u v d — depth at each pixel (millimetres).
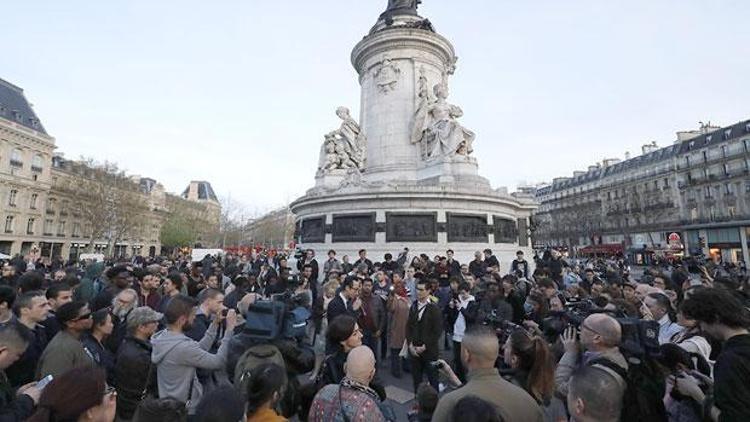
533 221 22016
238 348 3961
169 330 4125
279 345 3688
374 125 22469
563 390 3777
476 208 18016
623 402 2820
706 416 2811
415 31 22047
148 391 4203
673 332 4738
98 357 4195
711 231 52156
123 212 53156
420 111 21406
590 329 3334
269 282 10234
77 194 50688
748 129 48281
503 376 3838
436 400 3596
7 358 3016
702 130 56938
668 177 58625
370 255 17047
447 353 8891
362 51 23375
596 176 73562
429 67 22859
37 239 53250
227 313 4312
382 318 7445
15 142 50219
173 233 68000
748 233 48250
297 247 20953
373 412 2920
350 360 3186
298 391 3699
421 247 16938
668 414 3023
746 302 5941
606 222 67562
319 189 20234
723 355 2650
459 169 18891
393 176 20594
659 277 7656
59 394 2123
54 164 58375
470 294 7617
